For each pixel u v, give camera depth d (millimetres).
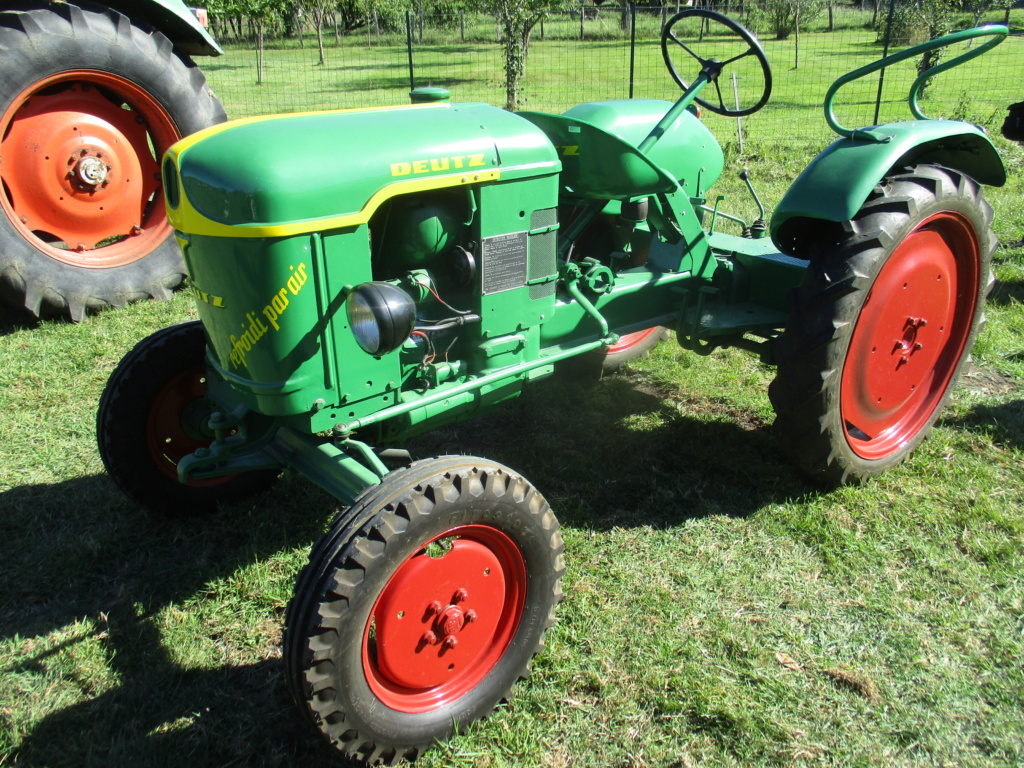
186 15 5441
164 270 5250
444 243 2371
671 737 2127
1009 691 2223
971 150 3203
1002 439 3453
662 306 3316
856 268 2721
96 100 5059
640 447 3490
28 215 4871
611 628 2486
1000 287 4977
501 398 2699
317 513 3061
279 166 1987
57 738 2129
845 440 2988
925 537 2873
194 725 2162
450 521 1946
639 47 23969
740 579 2688
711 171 3627
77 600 2627
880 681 2273
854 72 2865
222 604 2602
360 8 30875
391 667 1992
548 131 2889
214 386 2684
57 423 3660
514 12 12602
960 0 15836
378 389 2320
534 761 2066
